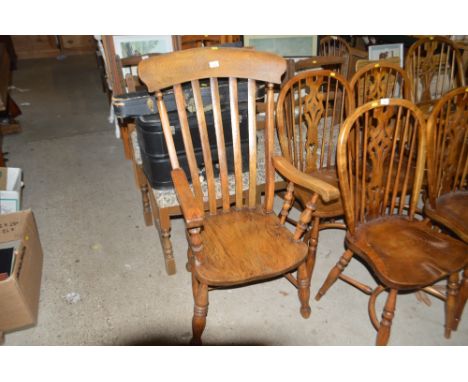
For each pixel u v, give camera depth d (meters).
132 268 1.87
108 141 3.28
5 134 3.40
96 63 5.80
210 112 1.61
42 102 4.27
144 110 1.53
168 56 1.29
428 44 2.26
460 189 1.65
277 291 1.75
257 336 1.54
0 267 1.53
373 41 3.09
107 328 1.56
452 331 1.54
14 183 2.18
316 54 2.55
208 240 1.37
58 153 3.05
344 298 1.71
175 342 1.52
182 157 1.63
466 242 1.41
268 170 1.46
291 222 2.00
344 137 1.26
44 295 1.71
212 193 1.47
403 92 1.89
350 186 1.40
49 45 6.34
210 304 1.68
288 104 2.03
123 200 2.42
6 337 1.50
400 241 1.41
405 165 1.87
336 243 2.06
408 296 1.72
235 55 1.36
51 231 2.12
